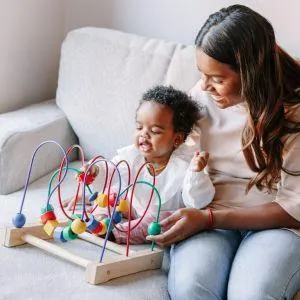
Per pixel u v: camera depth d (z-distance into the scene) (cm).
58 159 205
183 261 145
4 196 182
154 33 227
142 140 168
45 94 239
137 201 169
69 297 137
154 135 167
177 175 168
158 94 169
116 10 232
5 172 183
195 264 143
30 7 221
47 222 153
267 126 147
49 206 156
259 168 152
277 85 146
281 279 137
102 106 201
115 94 200
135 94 196
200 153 161
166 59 196
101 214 163
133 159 172
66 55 209
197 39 148
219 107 152
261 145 150
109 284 143
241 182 163
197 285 139
